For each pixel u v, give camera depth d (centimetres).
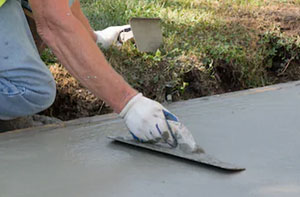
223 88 369
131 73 334
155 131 204
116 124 265
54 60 334
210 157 200
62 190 178
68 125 263
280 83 371
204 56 360
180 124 207
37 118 295
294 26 431
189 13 439
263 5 494
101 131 251
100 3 445
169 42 368
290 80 401
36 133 248
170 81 340
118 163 203
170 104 301
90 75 207
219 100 305
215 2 496
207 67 362
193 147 203
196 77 353
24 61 238
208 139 228
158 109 207
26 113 256
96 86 208
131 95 208
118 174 191
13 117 260
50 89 254
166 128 204
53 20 206
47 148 224
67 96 317
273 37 405
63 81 318
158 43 362
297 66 407
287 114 269
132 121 208
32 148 224
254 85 383
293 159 203
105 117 278
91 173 193
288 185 179
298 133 235
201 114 273
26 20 248
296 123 251
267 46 404
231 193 173
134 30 350
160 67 343
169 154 209
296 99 303
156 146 211
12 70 238
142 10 436
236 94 319
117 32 357
